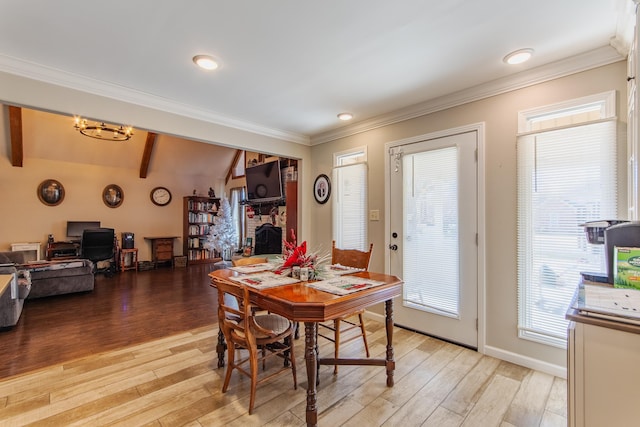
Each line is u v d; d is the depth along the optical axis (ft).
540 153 7.59
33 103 7.40
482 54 6.95
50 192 20.53
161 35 6.20
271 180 18.20
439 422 5.76
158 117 9.53
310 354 5.53
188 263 25.99
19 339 9.86
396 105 10.07
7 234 19.22
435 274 9.65
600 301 3.95
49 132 19.15
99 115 8.39
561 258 7.30
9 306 10.71
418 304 10.05
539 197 7.62
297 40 6.40
